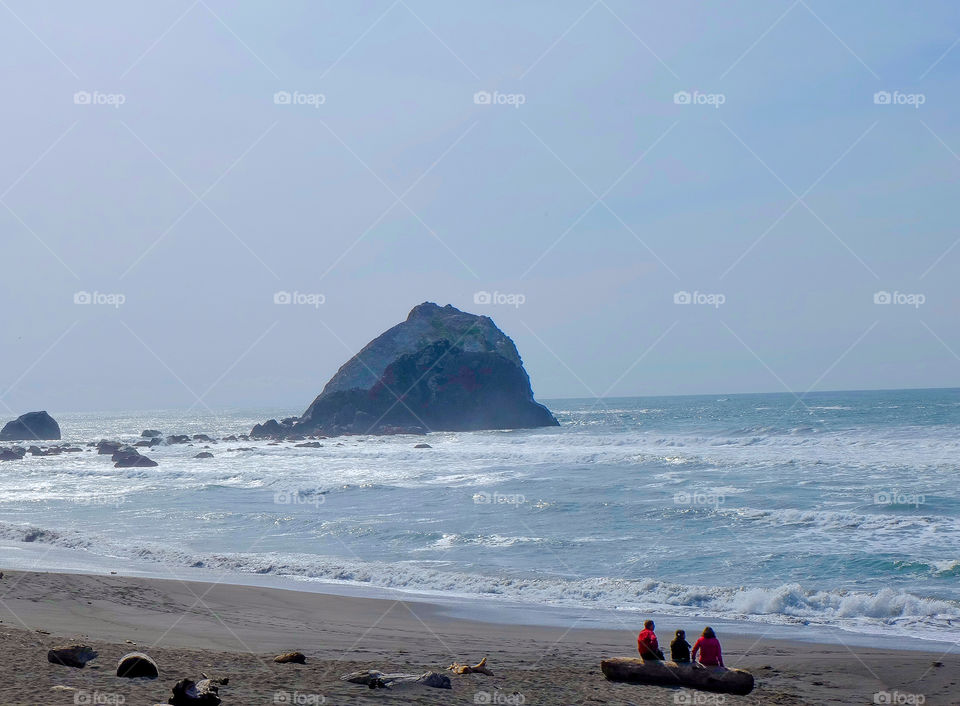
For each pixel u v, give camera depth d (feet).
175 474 186.29
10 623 51.31
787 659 51.06
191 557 87.30
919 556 80.12
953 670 47.65
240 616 60.49
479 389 405.80
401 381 399.65
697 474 151.64
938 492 118.93
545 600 69.82
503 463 190.90
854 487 126.93
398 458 221.05
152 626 54.54
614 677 43.21
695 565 80.69
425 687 37.22
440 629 58.85
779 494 123.34
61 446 328.70
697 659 43.88
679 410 570.05
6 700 28.17
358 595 71.26
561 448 227.81
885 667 48.49
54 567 80.94
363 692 35.06
